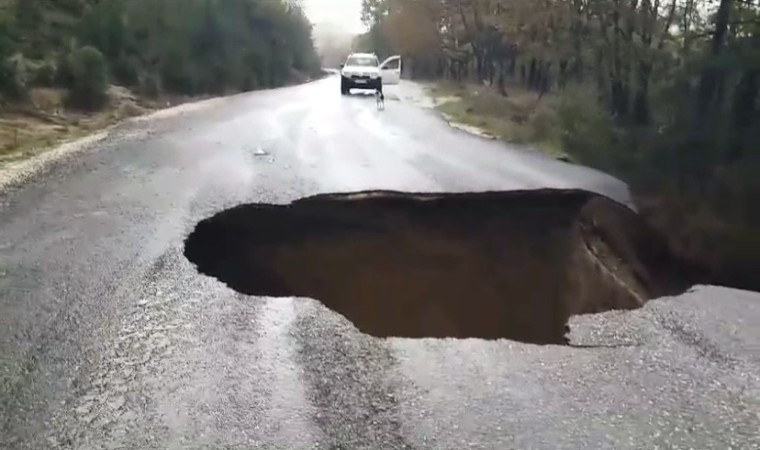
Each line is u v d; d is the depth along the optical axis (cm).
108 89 2066
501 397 409
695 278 823
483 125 1756
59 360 436
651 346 490
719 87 1299
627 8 1634
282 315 524
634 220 923
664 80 1525
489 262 899
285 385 415
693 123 1268
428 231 902
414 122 1797
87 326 488
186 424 369
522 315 863
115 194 868
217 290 570
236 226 817
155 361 439
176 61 2805
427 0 4112
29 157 1102
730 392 420
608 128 1466
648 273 827
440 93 3147
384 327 835
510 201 929
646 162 1205
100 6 2441
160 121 1712
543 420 384
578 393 416
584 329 524
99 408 383
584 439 366
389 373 437
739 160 1131
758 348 484
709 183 1094
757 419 390
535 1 2167
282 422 373
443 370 445
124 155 1158
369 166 1088
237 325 501
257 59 4062
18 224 726
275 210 843
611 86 1775
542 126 1531
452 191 920
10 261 612
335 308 820
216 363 440
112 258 630
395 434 365
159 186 918
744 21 1220
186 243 687
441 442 359
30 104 1647
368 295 859
